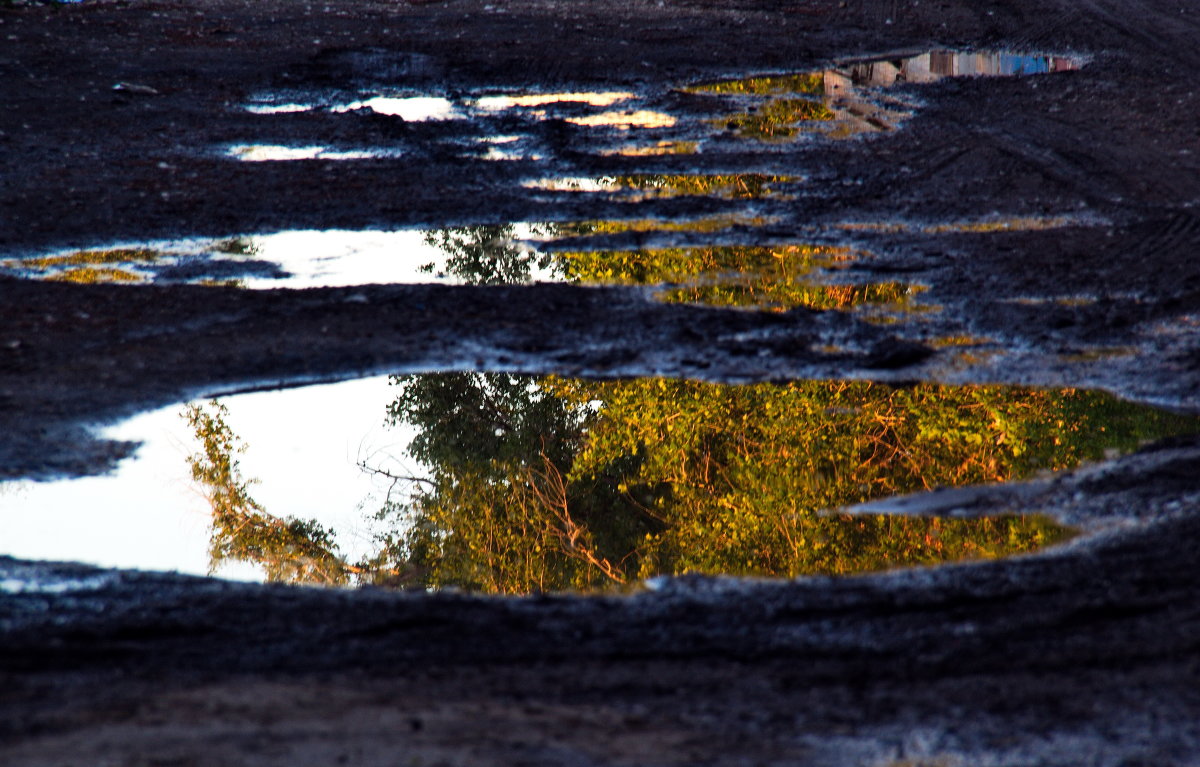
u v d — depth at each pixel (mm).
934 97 33188
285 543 15102
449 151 28125
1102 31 40344
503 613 11336
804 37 41062
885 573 12305
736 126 30578
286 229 22812
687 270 20766
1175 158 26609
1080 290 19484
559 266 20906
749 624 11070
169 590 11773
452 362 16797
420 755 8344
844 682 9891
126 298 19031
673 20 43531
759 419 17594
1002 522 13430
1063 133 28922
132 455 14531
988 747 8867
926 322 18438
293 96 33000
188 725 8797
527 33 40906
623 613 11367
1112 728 9102
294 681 9758
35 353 16875
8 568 12180
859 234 22469
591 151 28281
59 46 37031
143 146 28016
